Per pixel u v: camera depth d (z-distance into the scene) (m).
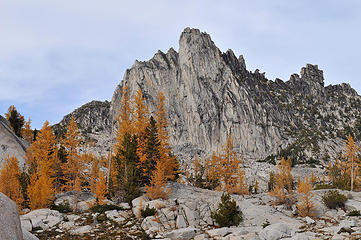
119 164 35.56
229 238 18.75
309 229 21.73
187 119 175.25
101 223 22.89
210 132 168.62
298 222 24.72
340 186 61.78
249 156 161.62
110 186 33.69
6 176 28.38
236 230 21.30
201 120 170.62
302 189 28.23
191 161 132.00
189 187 35.81
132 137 37.00
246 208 26.80
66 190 40.00
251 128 174.50
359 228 18.64
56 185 40.47
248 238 18.20
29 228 20.16
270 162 146.25
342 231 18.22
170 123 173.50
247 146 168.75
